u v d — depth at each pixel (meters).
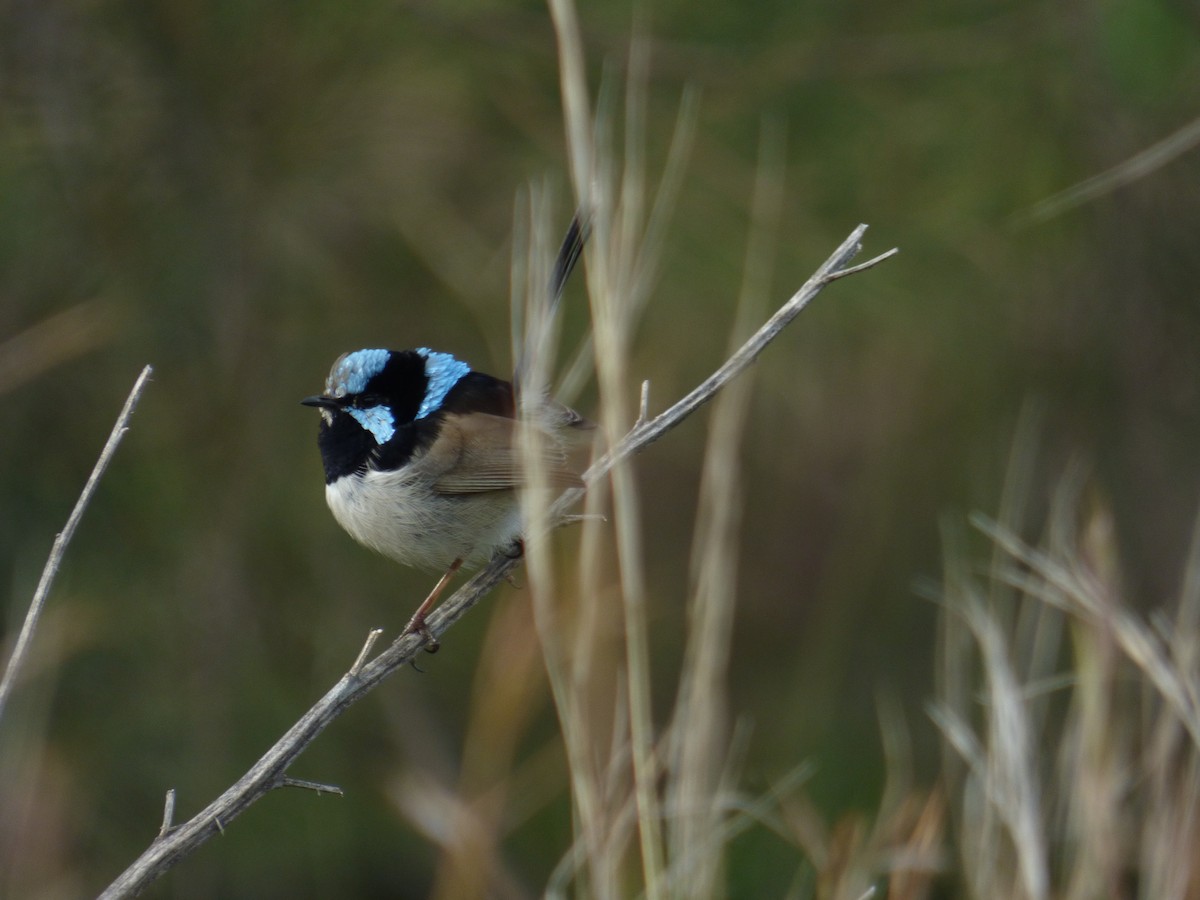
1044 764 10.97
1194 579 8.82
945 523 12.66
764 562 15.24
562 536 10.99
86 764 11.23
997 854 8.67
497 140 11.57
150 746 11.49
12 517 10.95
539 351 7.98
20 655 6.25
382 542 9.59
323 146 11.04
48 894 10.63
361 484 9.41
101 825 11.24
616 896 7.77
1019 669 9.92
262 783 6.69
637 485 15.23
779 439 14.09
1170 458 12.59
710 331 12.16
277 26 10.69
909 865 8.71
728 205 11.48
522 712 10.70
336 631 12.17
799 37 11.23
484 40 11.05
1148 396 12.54
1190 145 10.05
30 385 11.06
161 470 11.30
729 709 14.56
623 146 11.23
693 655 8.59
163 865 6.44
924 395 13.00
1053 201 10.66
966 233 11.71
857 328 12.23
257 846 12.58
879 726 13.39
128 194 10.80
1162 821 8.42
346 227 11.68
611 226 8.48
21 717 10.71
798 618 15.15
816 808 12.60
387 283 12.02
